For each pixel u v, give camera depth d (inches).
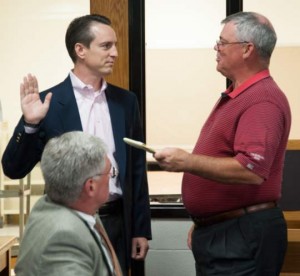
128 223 108.5
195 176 100.7
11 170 105.6
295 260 135.5
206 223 101.4
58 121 105.1
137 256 112.8
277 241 98.5
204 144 99.8
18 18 161.5
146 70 153.9
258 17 98.0
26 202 177.5
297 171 133.4
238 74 98.4
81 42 104.8
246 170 90.6
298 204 133.6
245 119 93.4
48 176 73.9
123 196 106.9
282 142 97.3
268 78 97.4
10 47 162.7
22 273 71.9
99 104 108.3
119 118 108.7
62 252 69.8
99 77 107.4
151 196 153.6
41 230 71.7
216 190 98.3
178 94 154.8
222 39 98.7
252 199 97.4
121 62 146.6
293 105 151.6
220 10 153.3
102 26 104.6
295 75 151.5
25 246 72.5
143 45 150.0
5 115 165.3
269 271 97.8
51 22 160.6
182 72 154.3
